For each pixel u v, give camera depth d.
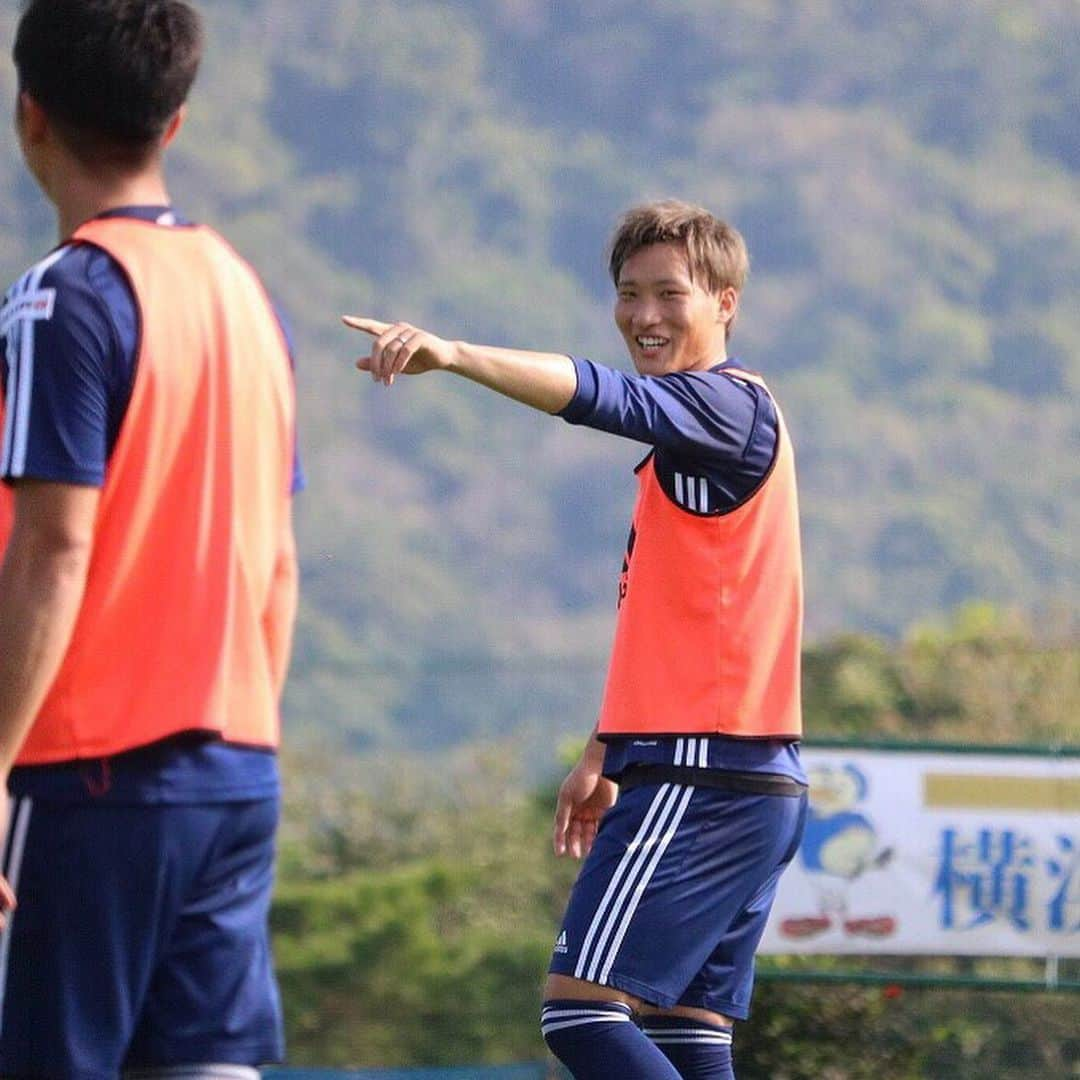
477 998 45.16
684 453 15.92
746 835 16.09
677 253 17.05
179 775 12.48
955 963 27.27
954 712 44.09
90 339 12.27
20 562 12.12
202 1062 12.64
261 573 12.98
